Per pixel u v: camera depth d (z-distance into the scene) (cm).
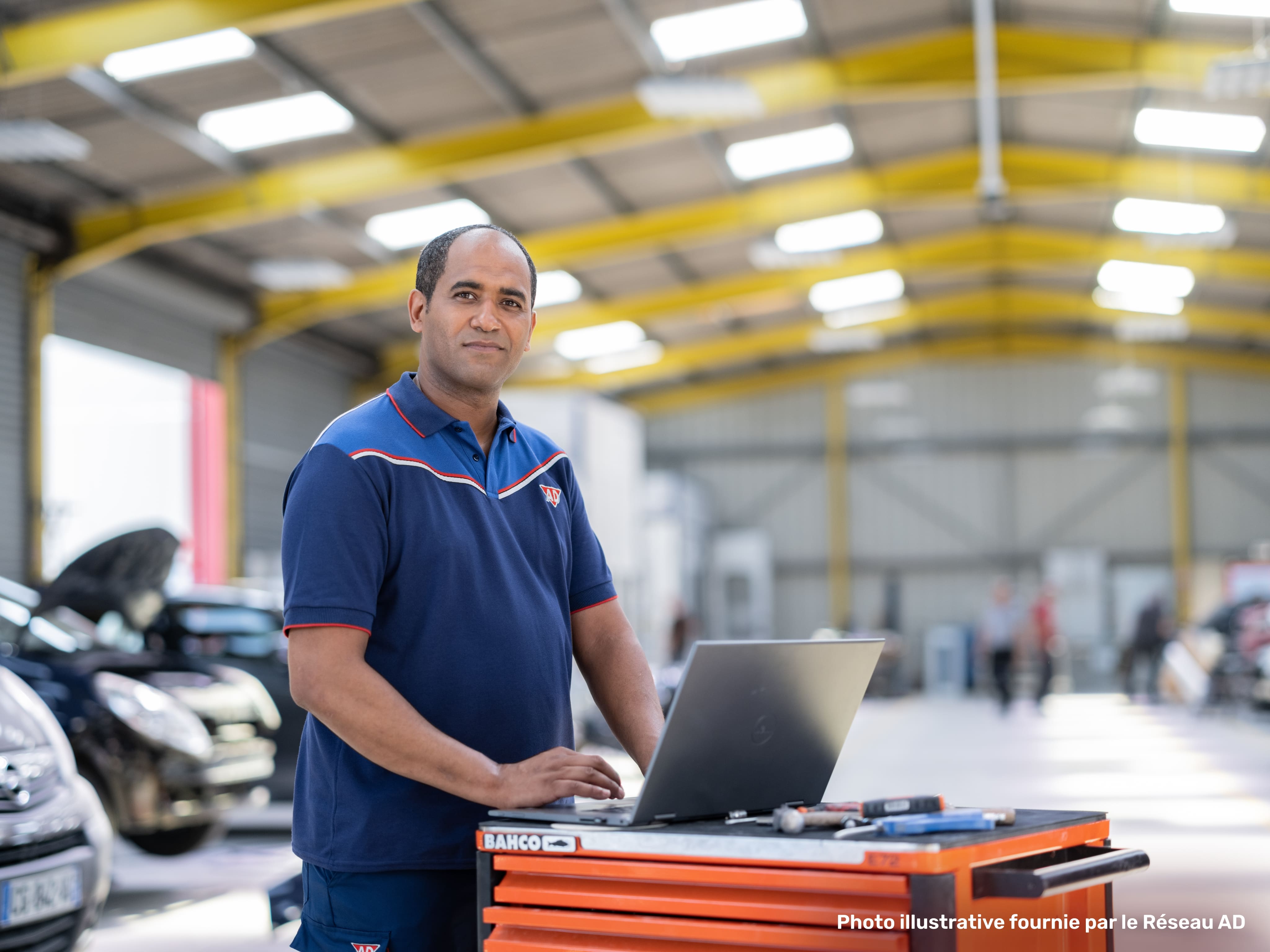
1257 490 2328
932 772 960
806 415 2469
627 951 152
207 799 613
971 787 859
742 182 1522
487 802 166
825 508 2447
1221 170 1454
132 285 1396
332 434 181
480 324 184
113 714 580
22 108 1055
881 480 2441
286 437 1766
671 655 1756
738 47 1183
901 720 1593
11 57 942
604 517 1698
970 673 2309
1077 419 2395
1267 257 1759
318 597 170
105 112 1077
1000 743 1223
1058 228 1812
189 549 1523
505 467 194
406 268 1587
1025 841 150
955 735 1327
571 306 1908
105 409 1536
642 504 2050
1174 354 2361
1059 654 2300
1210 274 1788
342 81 1101
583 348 2152
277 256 1502
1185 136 1391
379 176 1241
